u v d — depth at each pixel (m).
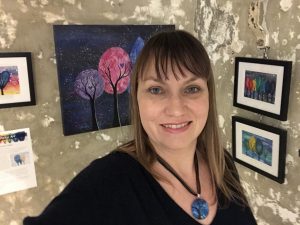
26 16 1.70
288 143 1.62
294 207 1.65
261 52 1.68
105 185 0.76
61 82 1.81
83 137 1.97
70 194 0.73
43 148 1.88
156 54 0.80
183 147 0.86
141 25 1.97
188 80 0.83
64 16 1.79
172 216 0.81
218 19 1.95
